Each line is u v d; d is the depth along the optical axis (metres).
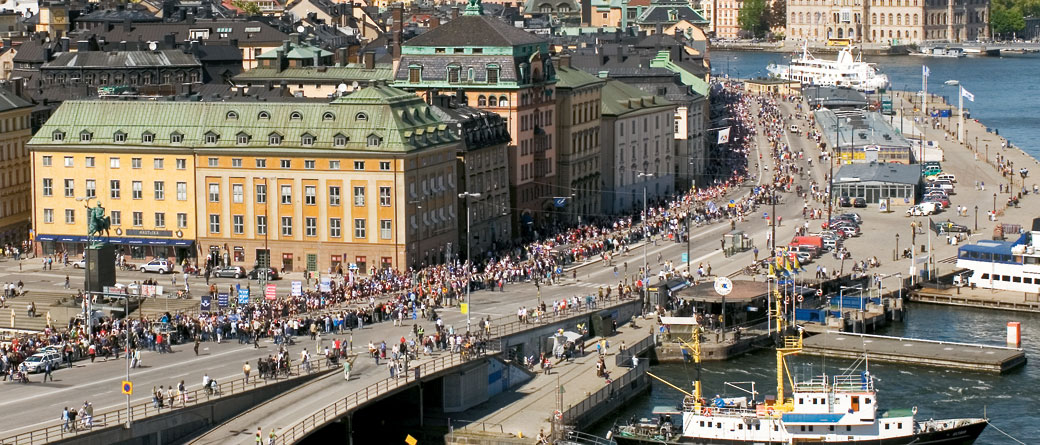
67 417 197.38
